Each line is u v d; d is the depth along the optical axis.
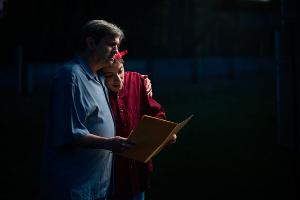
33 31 21.31
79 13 22.28
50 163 2.45
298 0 6.39
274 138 7.85
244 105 12.03
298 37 6.46
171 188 5.25
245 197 4.94
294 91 4.76
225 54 27.05
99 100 2.45
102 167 2.52
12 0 20.69
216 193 5.07
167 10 25.41
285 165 6.12
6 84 16.69
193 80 17.73
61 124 2.33
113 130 2.56
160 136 2.34
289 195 4.96
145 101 2.96
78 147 2.42
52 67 20.41
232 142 7.62
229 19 26.22
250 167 6.09
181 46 25.84
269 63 23.36
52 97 2.39
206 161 6.42
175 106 11.94
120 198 2.83
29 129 9.07
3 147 7.48
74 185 2.40
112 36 2.46
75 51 2.54
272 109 11.23
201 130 8.70
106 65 2.50
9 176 5.81
